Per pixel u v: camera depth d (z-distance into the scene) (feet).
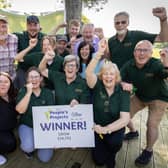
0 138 10.17
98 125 9.54
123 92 9.45
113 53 12.05
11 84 10.30
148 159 10.19
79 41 13.34
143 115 15.64
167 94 10.06
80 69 11.82
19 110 9.87
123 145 11.76
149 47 9.61
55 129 10.02
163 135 12.91
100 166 10.12
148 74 9.85
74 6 19.39
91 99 9.96
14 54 12.91
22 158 10.56
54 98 10.34
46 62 10.93
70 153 11.08
